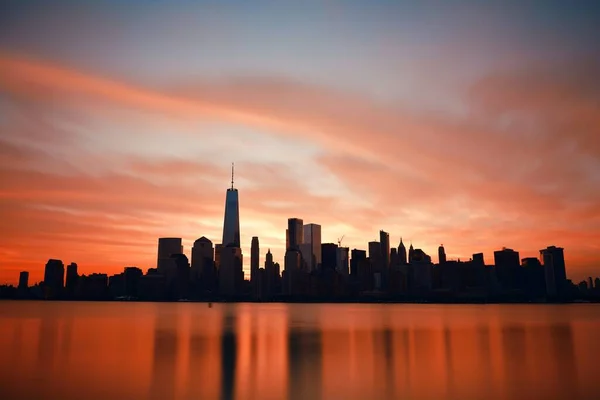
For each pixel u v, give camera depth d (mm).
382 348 96500
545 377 61281
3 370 67188
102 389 54625
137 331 143375
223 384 57906
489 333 134250
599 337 119062
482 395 51344
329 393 53094
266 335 129500
